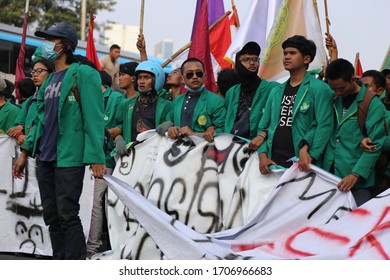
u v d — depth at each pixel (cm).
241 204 844
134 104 969
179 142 889
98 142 820
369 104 786
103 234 1048
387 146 795
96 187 1003
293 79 830
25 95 1159
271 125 832
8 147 1066
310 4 986
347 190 782
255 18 1077
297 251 770
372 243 738
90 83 823
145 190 908
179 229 810
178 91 1056
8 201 1066
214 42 1154
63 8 4075
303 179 801
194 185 868
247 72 885
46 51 834
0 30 1947
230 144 867
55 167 828
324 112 803
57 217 850
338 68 781
